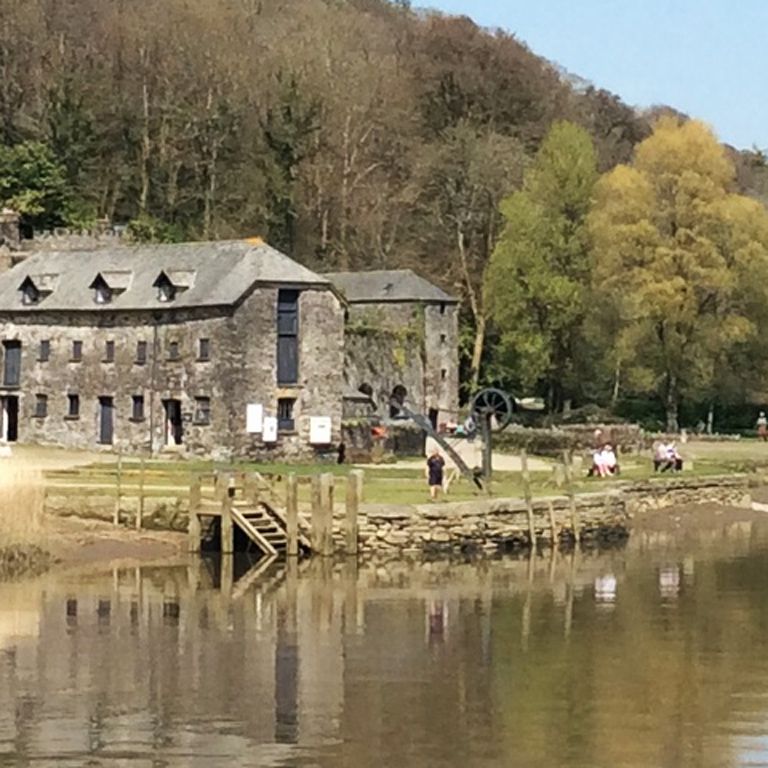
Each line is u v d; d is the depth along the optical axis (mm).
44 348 76688
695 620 39312
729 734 27828
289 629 37500
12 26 111688
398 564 48969
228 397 70688
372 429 74312
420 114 124938
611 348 92312
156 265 75375
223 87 115875
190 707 29344
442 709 29484
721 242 92625
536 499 53188
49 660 33375
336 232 114812
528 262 94500
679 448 81750
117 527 51844
